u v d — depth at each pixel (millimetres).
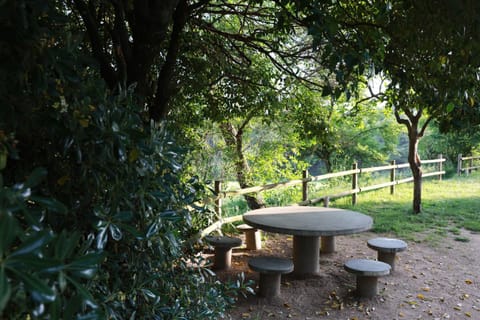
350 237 7039
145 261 2084
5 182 1514
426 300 4418
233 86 5344
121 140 1574
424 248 6340
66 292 1187
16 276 778
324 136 6250
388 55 2799
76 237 962
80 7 3012
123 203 1769
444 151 15844
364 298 4406
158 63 4559
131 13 3340
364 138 13922
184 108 5535
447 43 2453
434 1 2225
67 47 1452
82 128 1489
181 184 2486
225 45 5262
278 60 6246
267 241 6781
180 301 2402
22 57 1214
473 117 2963
